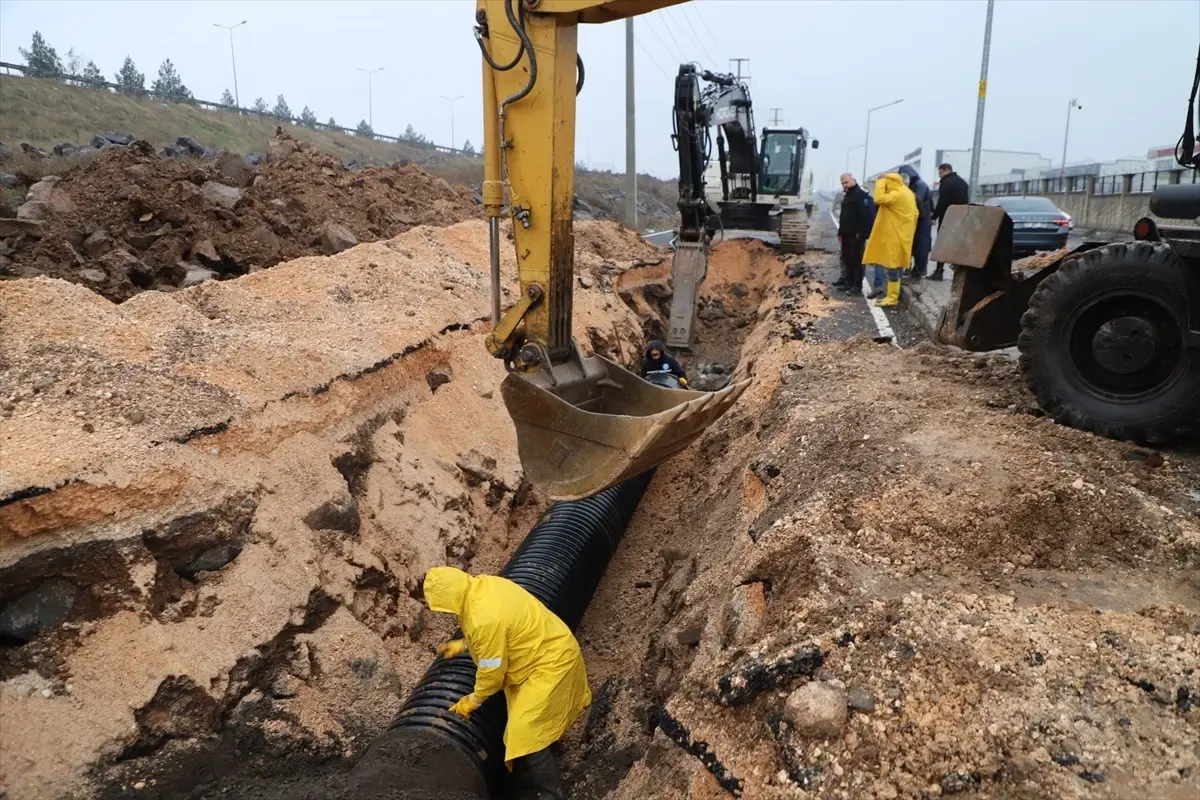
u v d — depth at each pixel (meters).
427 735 4.36
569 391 4.88
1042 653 3.37
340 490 5.54
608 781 4.58
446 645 4.98
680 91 11.91
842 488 4.81
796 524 4.59
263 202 10.02
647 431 4.28
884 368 7.82
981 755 2.98
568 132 4.61
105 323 5.43
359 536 5.61
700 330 15.09
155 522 4.29
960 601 3.75
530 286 4.74
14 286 5.23
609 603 6.88
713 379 12.05
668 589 6.29
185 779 3.89
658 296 15.46
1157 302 5.14
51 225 7.77
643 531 8.02
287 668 4.57
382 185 12.16
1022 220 17.53
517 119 4.54
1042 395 5.67
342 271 8.22
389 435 6.57
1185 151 5.36
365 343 6.97
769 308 14.11
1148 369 5.29
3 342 4.86
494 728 4.67
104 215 8.17
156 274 7.89
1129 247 5.23
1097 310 5.43
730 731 3.46
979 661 3.35
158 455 4.44
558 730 4.46
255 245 8.77
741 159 18.23
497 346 4.84
